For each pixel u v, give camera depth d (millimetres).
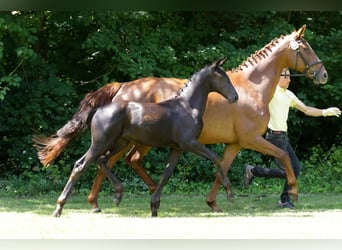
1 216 8969
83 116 9125
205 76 9109
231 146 10070
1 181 12836
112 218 8828
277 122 10148
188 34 14430
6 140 13727
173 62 13633
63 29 14430
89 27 14164
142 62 13461
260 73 9992
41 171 13180
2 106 13328
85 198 11859
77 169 8953
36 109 13273
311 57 10016
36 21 13281
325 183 13227
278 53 10008
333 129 15305
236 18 14484
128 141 9250
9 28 12352
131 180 13195
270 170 10258
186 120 8961
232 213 9523
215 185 9758
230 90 9109
